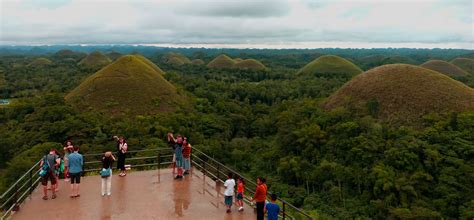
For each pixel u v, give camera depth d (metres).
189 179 12.09
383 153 31.70
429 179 27.66
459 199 25.83
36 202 9.76
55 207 9.45
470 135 31.55
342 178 30.75
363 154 31.81
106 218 8.87
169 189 11.06
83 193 10.53
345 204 28.75
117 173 12.72
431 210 25.09
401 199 26.61
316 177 32.50
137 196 10.41
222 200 10.28
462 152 29.61
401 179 27.53
